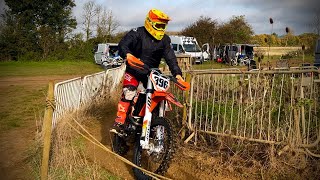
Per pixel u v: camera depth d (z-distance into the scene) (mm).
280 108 4621
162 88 4020
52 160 4641
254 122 4742
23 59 33219
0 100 10430
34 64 30000
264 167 4273
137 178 4309
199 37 36469
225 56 24234
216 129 5020
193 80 5266
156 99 4145
